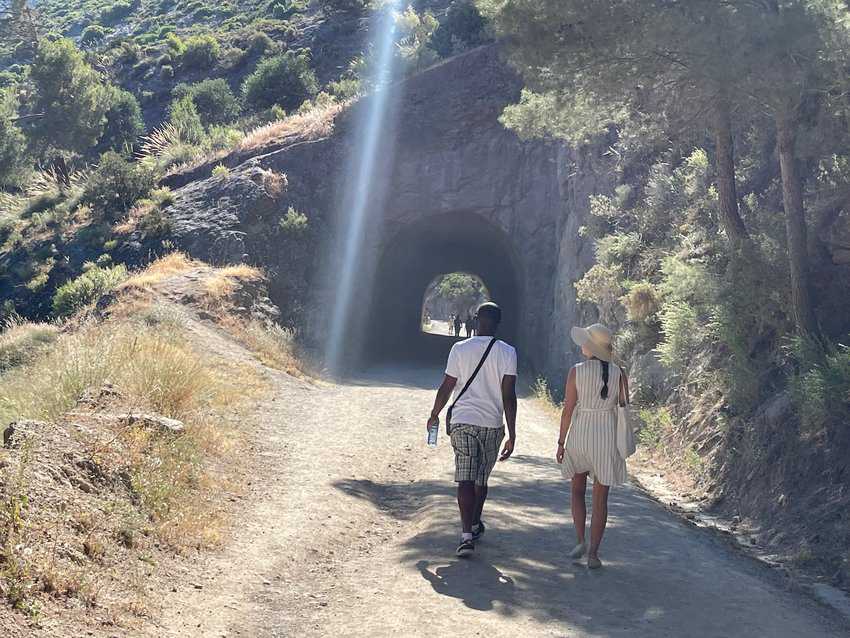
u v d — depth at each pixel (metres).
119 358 11.34
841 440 8.70
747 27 10.62
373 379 25.00
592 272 21.62
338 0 78.44
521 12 12.62
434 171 34.59
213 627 4.93
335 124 35.81
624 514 8.67
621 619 5.37
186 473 7.91
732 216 13.57
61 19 131.12
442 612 5.28
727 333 11.94
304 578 6.12
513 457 11.96
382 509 8.56
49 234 36.09
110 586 5.08
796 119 11.49
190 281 26.44
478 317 7.00
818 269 12.01
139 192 36.44
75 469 6.49
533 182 34.03
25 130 51.84
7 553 4.68
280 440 11.66
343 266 33.00
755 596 6.17
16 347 20.66
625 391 6.63
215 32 88.50
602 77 12.80
